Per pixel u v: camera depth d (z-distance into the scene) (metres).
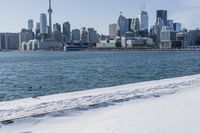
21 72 75.31
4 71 80.00
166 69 75.19
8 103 21.19
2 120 16.33
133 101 21.39
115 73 64.81
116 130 13.86
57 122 16.27
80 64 106.25
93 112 18.42
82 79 53.06
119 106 19.89
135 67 84.50
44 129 14.98
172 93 24.55
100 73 65.50
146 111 17.77
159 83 31.80
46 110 18.67
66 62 122.75
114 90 26.67
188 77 38.84
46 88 41.72
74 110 18.81
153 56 179.50
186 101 20.53
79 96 23.39
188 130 13.38
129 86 29.81
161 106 19.05
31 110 18.70
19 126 15.52
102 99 22.17
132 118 16.02
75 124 15.79
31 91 39.12
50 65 105.00
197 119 15.21
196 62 106.38
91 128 14.64
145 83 32.41
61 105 20.09
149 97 22.81
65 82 48.84
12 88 42.81
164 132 13.23
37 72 73.81
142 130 13.63
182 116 15.96
